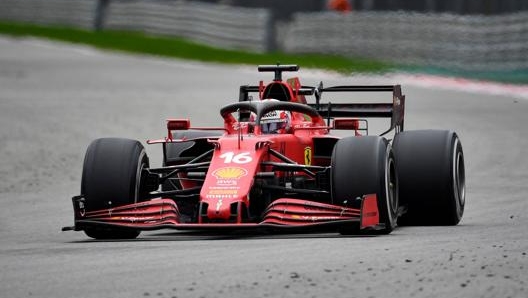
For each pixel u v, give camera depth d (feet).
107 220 104.17
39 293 73.82
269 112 116.88
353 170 104.17
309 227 99.35
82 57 495.00
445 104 305.12
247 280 77.00
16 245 103.96
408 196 117.60
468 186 165.48
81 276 80.33
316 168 107.14
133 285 76.02
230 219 99.91
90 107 292.20
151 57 501.97
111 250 96.02
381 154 104.88
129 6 609.83
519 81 383.65
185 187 121.39
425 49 427.33
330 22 472.03
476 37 412.77
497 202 144.46
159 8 586.45
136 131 241.35
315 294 71.67
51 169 187.73
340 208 102.06
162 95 327.26
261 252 90.99
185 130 128.26
